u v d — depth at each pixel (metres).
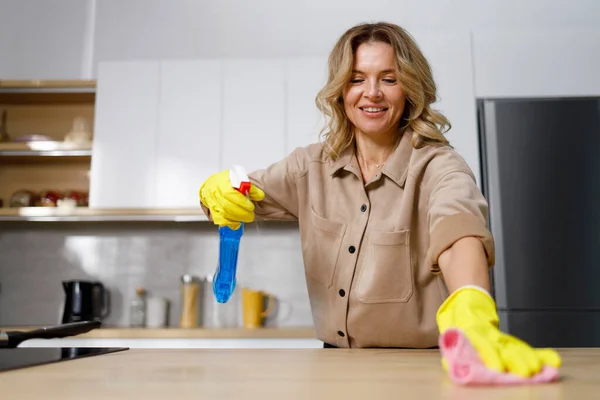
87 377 0.63
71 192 3.01
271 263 3.13
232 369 0.69
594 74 2.79
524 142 2.65
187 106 2.88
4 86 3.02
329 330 1.23
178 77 2.91
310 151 1.31
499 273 2.54
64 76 3.30
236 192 1.03
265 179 1.32
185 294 2.98
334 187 1.25
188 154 2.85
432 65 2.80
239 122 2.86
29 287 3.19
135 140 2.87
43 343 2.61
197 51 3.28
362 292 1.15
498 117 2.68
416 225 1.14
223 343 2.61
